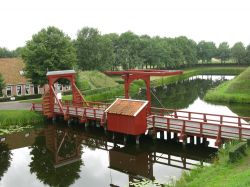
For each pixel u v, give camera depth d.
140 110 28.12
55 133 35.50
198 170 19.12
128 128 28.56
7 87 52.50
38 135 34.81
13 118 38.38
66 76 39.44
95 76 68.19
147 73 30.31
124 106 29.41
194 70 114.50
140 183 20.75
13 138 33.88
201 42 146.12
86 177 22.62
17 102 48.22
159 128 28.86
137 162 25.41
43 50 44.84
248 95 53.69
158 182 20.67
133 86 69.00
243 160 18.59
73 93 39.88
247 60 123.44
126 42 95.69
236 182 14.52
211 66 129.25
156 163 24.83
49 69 45.28
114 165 24.94
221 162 19.19
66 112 37.25
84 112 35.00
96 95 55.81
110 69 84.50
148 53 96.44
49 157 27.84
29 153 29.11
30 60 45.88
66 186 21.14
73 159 26.84
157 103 54.00
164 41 113.06
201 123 25.98
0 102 48.47
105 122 32.44
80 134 34.91
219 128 24.88
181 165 24.11
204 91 68.31
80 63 77.06
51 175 23.42
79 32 77.81
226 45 149.38
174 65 110.75
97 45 77.50
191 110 46.72
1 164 26.33
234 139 23.80
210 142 29.25
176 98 59.38
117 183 21.14
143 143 29.66
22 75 54.81
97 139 33.19
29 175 23.59
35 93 56.25
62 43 46.81
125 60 89.19
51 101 38.75
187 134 27.05
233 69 113.19
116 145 30.47
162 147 28.50
